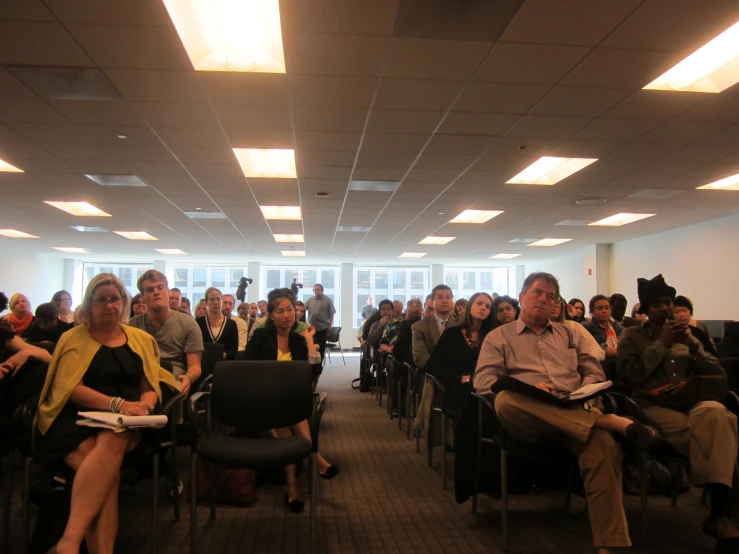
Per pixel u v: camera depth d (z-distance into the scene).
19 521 2.52
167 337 2.99
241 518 2.61
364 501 2.87
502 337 2.56
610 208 8.07
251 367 2.42
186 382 2.76
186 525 2.50
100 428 1.98
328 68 3.53
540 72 3.60
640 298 2.71
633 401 2.39
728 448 2.12
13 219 9.30
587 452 2.06
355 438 4.37
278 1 2.81
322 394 2.42
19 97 3.99
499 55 3.37
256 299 16.58
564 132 4.73
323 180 6.38
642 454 2.35
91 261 16.73
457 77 3.67
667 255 10.27
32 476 2.19
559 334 2.52
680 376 2.46
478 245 12.47
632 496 2.96
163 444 2.22
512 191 6.95
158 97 3.99
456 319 4.16
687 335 2.48
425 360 3.94
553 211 8.32
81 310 2.21
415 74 3.62
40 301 15.02
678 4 2.84
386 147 5.13
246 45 3.34
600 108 4.20
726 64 3.63
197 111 4.25
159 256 15.34
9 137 4.88
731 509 2.13
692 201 7.55
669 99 4.03
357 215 8.66
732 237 8.66
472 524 2.55
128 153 5.34
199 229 10.23
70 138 4.89
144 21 2.99
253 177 6.27
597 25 3.04
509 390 2.25
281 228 10.04
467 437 2.53
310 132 4.71
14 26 3.04
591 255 12.55
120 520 2.57
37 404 2.15
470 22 3.00
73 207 8.41
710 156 5.43
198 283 17.11
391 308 6.84
